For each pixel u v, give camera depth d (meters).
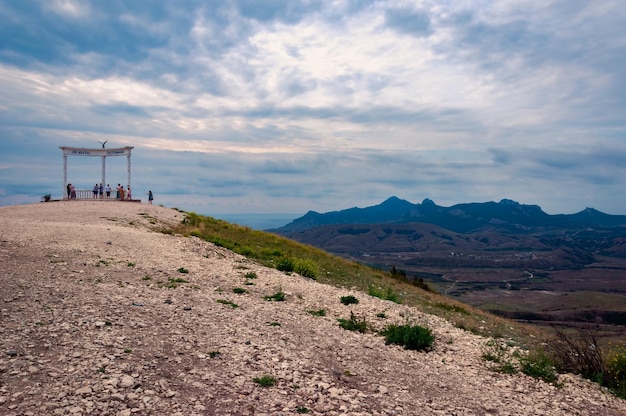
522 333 21.50
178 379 8.15
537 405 9.68
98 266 17.94
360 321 15.81
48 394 6.89
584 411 9.69
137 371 8.16
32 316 10.38
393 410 8.18
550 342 15.15
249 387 8.21
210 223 44.44
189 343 10.09
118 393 7.22
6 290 12.59
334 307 17.56
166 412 6.91
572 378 12.05
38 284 13.74
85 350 8.70
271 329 12.41
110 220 34.09
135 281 16.42
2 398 6.62
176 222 39.94
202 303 14.34
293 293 18.91
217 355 9.62
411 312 19.41
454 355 13.37
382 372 10.48
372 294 23.50
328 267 34.22
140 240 25.97
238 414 7.13
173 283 17.02
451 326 18.81
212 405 7.34
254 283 19.86
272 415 7.25
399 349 13.06
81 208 41.06
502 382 11.13
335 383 9.12
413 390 9.55
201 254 25.95
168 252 24.25
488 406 9.20
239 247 32.19
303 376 9.17
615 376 11.85
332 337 12.89
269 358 9.89
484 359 13.23
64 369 7.79
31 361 7.94
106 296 13.23
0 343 8.55
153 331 10.53
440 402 9.05
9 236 21.86
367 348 12.44
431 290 41.47
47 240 21.92
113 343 9.30
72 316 10.71
